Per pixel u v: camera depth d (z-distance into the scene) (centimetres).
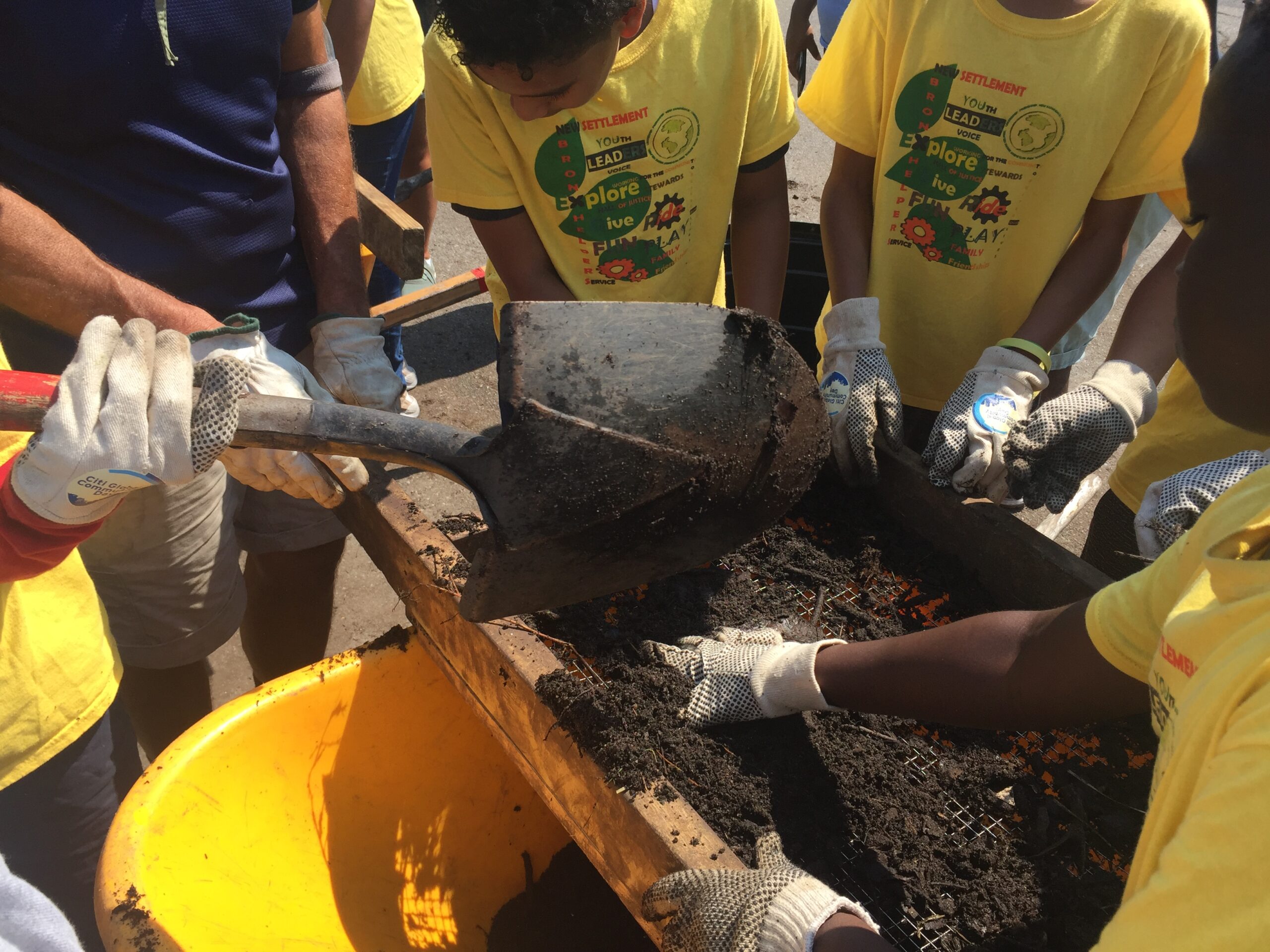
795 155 500
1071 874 124
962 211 190
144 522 170
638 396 123
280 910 128
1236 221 63
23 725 136
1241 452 164
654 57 166
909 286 205
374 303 307
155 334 108
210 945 114
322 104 192
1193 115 169
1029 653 114
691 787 129
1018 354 177
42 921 69
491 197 175
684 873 100
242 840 130
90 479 102
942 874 124
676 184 183
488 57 134
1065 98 170
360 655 148
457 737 154
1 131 151
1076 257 191
